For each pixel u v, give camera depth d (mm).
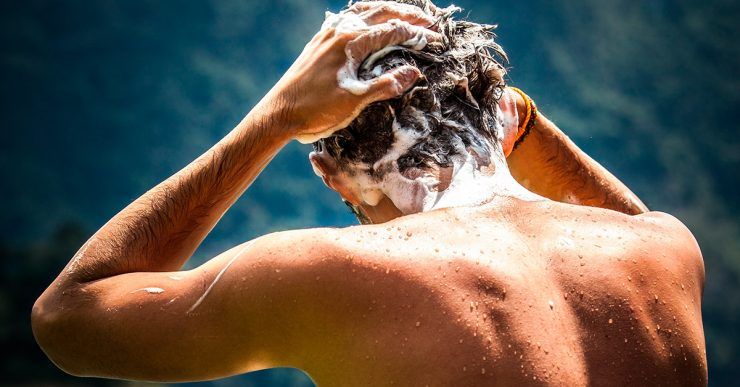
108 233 1658
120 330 1530
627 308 1471
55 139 27031
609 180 2213
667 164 25234
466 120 1653
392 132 1625
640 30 27359
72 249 12734
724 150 25344
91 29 28359
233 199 1736
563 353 1401
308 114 1672
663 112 26109
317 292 1425
